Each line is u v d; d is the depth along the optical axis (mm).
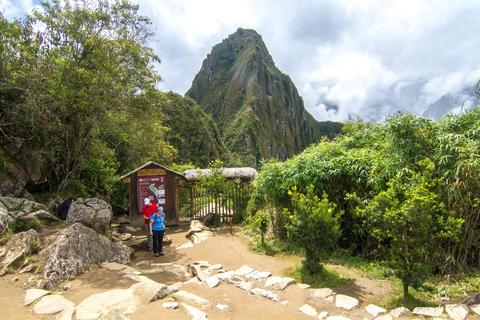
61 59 11250
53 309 5004
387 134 8797
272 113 144750
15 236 7312
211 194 13750
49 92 11352
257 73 145875
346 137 11234
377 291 6320
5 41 10492
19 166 11281
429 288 6047
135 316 4781
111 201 17234
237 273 7418
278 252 9164
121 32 13328
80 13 12172
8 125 11180
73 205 9266
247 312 5281
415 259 5594
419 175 6977
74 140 12938
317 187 9172
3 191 10211
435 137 7766
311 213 7043
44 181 12484
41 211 8961
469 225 6723
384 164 8016
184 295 5719
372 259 8094
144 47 14227
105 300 5254
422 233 5539
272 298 5828
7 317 4789
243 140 110625
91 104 11906
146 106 14180
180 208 16500
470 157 6688
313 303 5738
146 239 10320
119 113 14422
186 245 10398
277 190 10109
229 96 147250
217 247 9914
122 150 19766
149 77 14117
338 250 8609
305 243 7062
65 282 6195
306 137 189375
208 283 6539
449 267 6641
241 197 13734
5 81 10477
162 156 23703
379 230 5910
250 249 9570
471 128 7652
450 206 6773
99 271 6801
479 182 6570
